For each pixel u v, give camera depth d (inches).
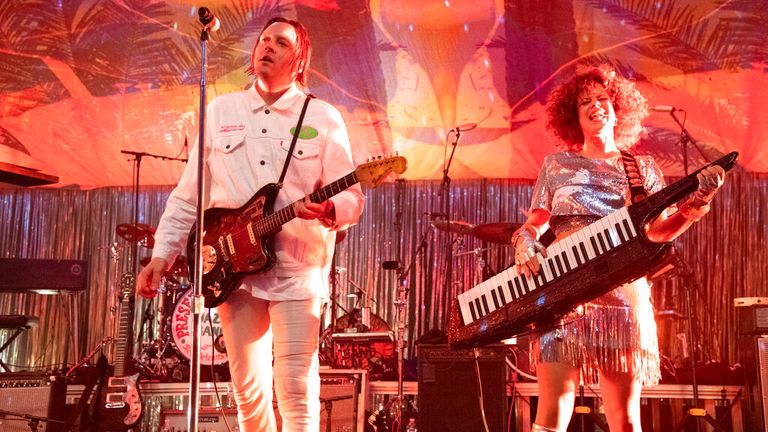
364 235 334.3
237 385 135.0
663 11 298.4
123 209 344.5
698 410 228.5
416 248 330.3
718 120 304.2
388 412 253.3
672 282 305.1
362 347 289.9
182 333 287.6
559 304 123.7
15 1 318.3
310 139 138.1
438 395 212.8
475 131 321.7
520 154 322.3
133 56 325.1
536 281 126.1
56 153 337.1
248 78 327.0
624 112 147.6
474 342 131.0
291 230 133.0
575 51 306.5
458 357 214.1
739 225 308.3
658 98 306.0
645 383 133.1
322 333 287.7
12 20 320.5
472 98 318.0
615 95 146.8
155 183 343.9
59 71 326.6
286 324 130.6
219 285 132.6
